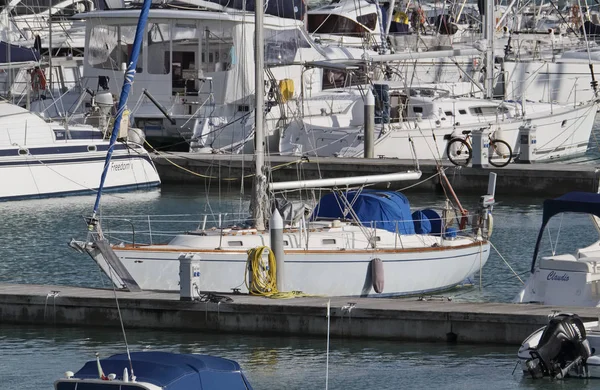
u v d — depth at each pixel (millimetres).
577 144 173000
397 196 96125
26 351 78812
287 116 158625
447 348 78625
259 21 92500
